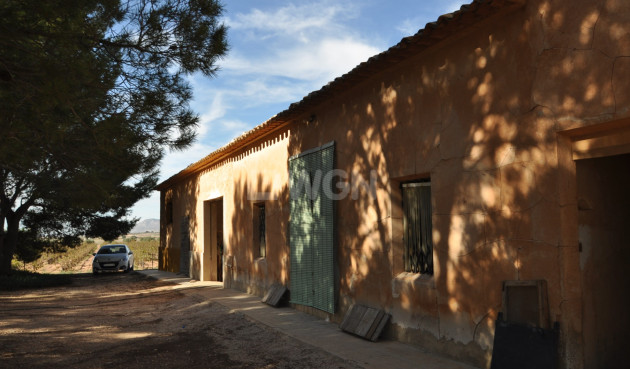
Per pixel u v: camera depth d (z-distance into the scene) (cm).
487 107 548
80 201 828
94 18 628
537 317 480
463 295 580
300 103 903
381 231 743
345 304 843
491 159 542
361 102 799
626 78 409
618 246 505
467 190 576
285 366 628
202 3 710
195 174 1936
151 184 2458
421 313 655
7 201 1678
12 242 2025
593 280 480
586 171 487
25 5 515
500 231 530
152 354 742
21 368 674
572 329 458
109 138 675
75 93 579
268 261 1180
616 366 487
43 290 1753
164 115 770
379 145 748
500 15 527
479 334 555
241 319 949
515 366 486
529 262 494
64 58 568
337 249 870
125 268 2544
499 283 529
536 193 488
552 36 470
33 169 821
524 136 501
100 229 2462
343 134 852
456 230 592
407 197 718
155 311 1188
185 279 1916
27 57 548
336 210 873
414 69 670
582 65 443
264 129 1120
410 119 677
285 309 1027
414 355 618
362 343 696
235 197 1437
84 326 989
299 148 1023
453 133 598
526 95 498
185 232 2073
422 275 678
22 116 621
